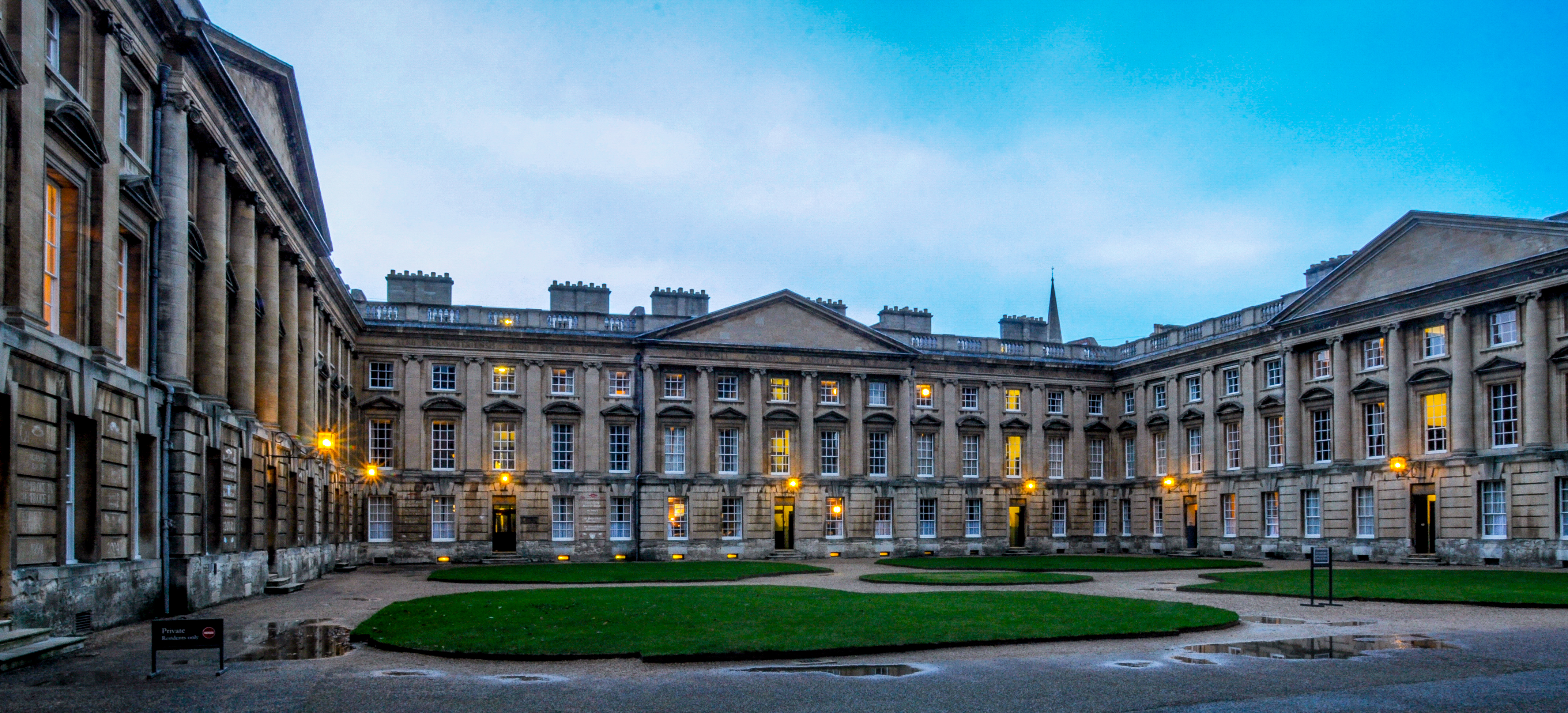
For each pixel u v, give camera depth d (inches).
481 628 812.0
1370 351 2030.0
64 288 832.3
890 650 703.1
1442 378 1862.7
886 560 2208.4
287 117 1422.2
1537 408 1707.7
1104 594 1176.2
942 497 2564.0
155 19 979.9
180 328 1000.9
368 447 2217.0
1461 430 1820.9
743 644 713.6
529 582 1457.9
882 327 2650.1
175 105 1011.9
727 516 2401.6
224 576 1091.9
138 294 957.2
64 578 771.4
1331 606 1014.4
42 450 746.2
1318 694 554.9
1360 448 2028.8
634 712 513.0
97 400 836.0
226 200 1171.3
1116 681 591.8
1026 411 2674.7
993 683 588.7
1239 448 2329.0
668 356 2380.7
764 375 2449.6
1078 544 2672.2
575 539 2300.7
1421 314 1900.8
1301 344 2150.6
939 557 2400.3
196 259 1084.5
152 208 961.5
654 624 837.8
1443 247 1875.0
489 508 2263.8
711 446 2397.9
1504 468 1753.2
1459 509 1818.4
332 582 1480.1
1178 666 641.6
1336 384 2065.7
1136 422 2655.0
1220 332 2405.3
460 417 2272.4
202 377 1096.2
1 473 695.7
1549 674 613.6
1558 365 1696.6
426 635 767.1
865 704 533.6
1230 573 1576.0
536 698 546.0
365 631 792.3
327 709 516.7
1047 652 701.3
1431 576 1441.9
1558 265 1676.9
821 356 2482.8
